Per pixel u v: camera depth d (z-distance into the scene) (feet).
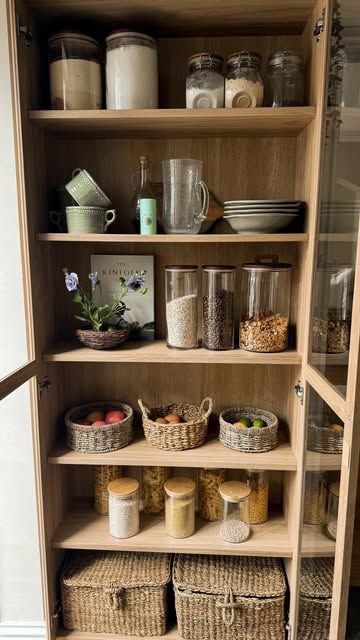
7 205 4.50
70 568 5.01
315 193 4.00
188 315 4.64
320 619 3.79
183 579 4.81
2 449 4.71
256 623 4.72
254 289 4.61
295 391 4.68
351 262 3.03
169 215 4.46
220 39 4.75
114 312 4.84
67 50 4.15
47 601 4.78
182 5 4.04
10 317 4.63
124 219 5.08
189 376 5.34
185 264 5.13
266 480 5.16
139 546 4.77
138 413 5.47
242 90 4.10
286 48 4.72
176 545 4.76
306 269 4.28
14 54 3.92
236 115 4.04
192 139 4.91
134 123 4.30
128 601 4.83
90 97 4.25
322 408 3.74
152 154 4.97
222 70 4.31
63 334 5.27
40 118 4.12
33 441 4.53
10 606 5.24
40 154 4.54
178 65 4.80
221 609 4.70
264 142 4.86
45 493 4.66
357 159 3.02
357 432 2.89
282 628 4.73
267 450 4.76
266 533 4.97
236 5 4.03
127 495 4.81
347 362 3.02
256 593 4.66
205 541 4.83
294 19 4.32
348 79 3.31
